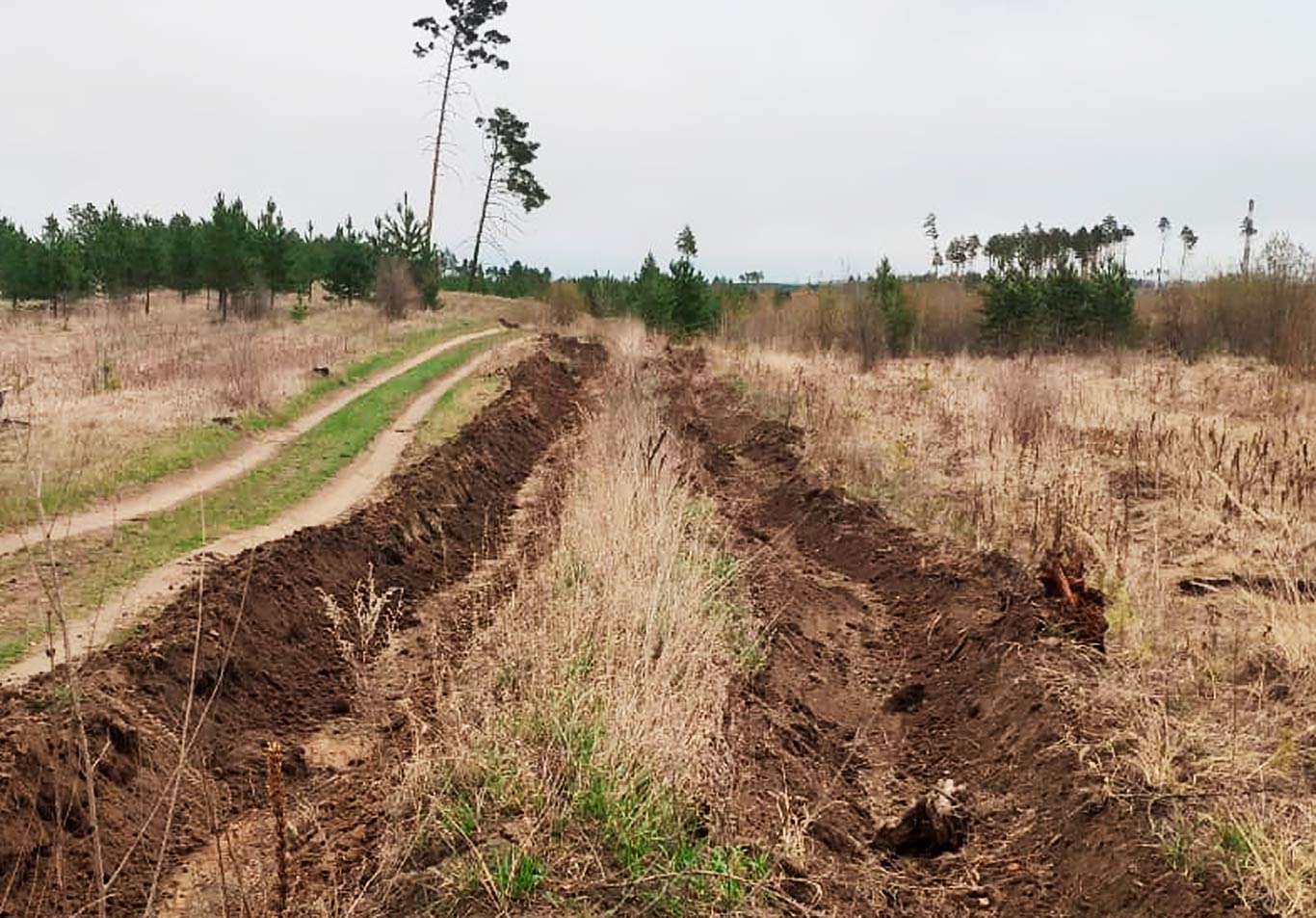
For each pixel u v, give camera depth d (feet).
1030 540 33.35
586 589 24.29
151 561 31.35
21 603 27.12
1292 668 21.65
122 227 145.79
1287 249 90.68
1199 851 16.17
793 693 25.81
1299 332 71.97
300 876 16.66
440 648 26.55
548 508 44.37
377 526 37.24
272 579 29.30
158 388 60.13
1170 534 33.01
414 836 16.03
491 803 16.78
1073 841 18.49
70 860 17.01
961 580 32.07
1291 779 17.93
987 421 49.88
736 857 16.38
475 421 59.52
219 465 45.44
